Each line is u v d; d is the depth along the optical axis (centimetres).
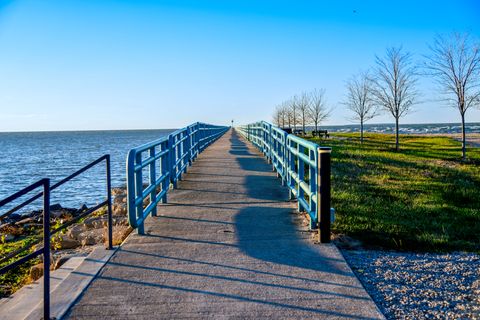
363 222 693
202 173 1177
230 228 630
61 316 371
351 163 1557
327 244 552
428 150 2400
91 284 435
